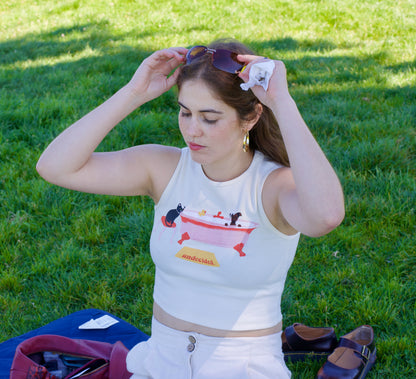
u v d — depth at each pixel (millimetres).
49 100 5742
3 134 5086
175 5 9594
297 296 3279
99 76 6602
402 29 8047
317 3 9195
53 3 10625
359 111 5496
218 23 8656
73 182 1923
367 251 3617
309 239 3746
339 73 6543
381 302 3143
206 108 1715
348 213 3967
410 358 2768
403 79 6344
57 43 8234
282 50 7402
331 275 3385
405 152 4594
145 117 5227
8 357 2578
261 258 1828
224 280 1843
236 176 1856
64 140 1889
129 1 10008
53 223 4000
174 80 1970
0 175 4477
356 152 4590
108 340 2734
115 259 3617
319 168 1626
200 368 1853
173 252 1897
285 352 2785
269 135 1854
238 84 1720
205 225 1862
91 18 9336
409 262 3484
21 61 7492
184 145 5012
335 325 3033
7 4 10883
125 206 4191
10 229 3836
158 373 1909
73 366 2387
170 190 1928
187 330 1903
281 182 1797
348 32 8117
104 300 3229
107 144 4887
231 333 1860
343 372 2553
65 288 3332
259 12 9023
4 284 3379
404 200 4023
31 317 3156
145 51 7652
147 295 3268
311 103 5844
